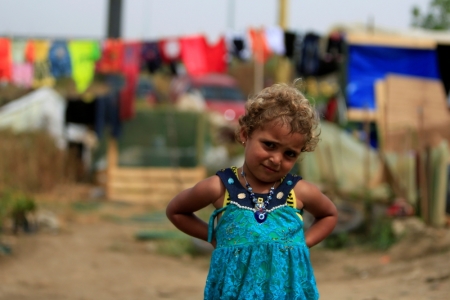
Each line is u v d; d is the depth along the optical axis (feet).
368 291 22.58
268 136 11.21
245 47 40.78
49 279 26.73
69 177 52.95
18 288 24.63
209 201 12.04
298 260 11.53
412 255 29.04
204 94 71.72
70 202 47.91
